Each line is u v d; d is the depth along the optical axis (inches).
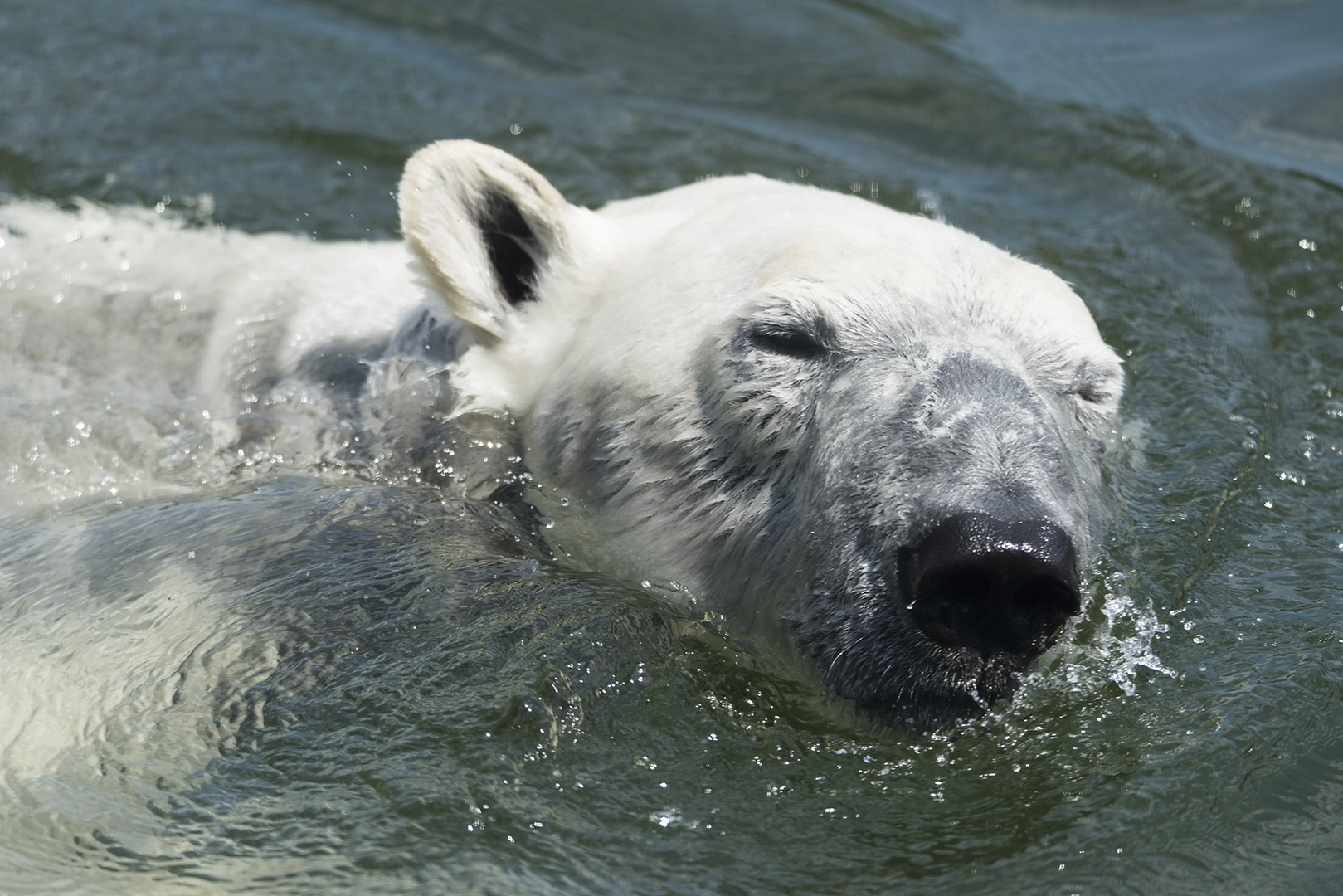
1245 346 546.6
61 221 564.4
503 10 833.5
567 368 407.2
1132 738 329.1
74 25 784.3
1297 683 346.0
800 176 685.9
